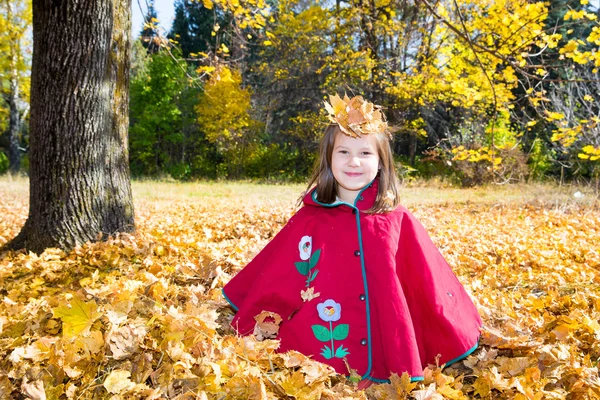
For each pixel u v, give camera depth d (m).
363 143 2.49
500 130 16.09
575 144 11.77
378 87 18.11
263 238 6.22
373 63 17.12
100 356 2.21
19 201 10.41
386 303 2.32
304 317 2.43
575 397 2.19
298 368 2.29
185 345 2.28
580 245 5.69
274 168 23.94
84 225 4.98
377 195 2.55
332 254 2.49
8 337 2.57
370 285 2.41
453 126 20.52
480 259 5.06
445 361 2.39
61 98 4.83
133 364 2.17
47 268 4.35
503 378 2.30
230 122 22.67
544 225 7.41
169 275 3.88
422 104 16.72
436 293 2.41
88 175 5.01
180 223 6.82
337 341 2.37
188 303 2.58
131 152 26.11
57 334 2.64
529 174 15.93
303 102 22.69
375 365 2.32
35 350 2.24
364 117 2.49
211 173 25.12
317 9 16.94
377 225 2.48
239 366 2.13
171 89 24.56
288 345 2.44
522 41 6.11
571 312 3.00
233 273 3.91
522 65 5.46
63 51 4.76
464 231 6.74
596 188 10.80
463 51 10.25
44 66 4.80
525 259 5.01
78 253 4.69
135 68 28.41
